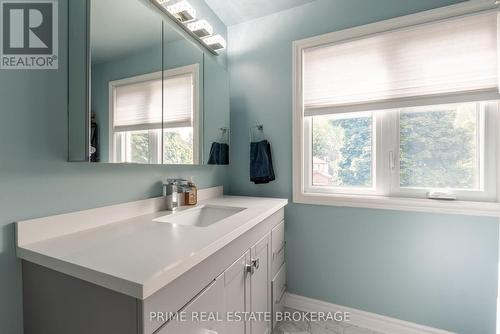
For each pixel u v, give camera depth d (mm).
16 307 805
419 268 1494
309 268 1791
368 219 1618
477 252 1367
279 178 1875
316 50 1733
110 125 997
